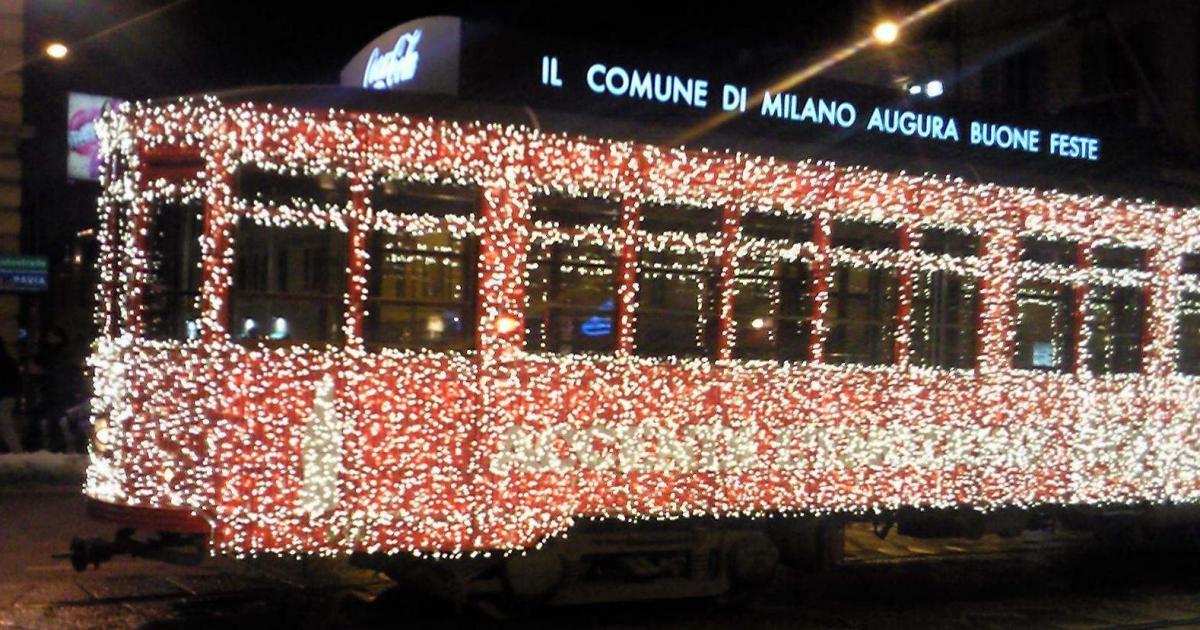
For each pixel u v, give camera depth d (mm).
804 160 8875
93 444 7684
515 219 7840
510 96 8117
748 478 8609
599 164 8125
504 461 7793
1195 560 12078
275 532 7281
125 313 7434
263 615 8273
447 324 7699
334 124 7469
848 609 9180
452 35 8047
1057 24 25188
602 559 8430
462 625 8273
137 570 9625
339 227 7469
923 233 9391
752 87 8969
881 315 9211
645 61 8586
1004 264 9766
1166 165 11375
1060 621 8914
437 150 7672
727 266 8539
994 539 12914
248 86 8109
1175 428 10734
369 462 7477
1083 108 24203
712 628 8430
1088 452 10227
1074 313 10172
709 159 8492
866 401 9094
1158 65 24234
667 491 8312
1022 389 9836
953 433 9500
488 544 7750
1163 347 10672
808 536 9258
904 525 10156
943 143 9828
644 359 8234
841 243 9023
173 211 7387
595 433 8078
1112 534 11164
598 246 8109
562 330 7980
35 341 18688
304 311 7402
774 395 8703
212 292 7230
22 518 12000
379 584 9414
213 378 7219
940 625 8680
